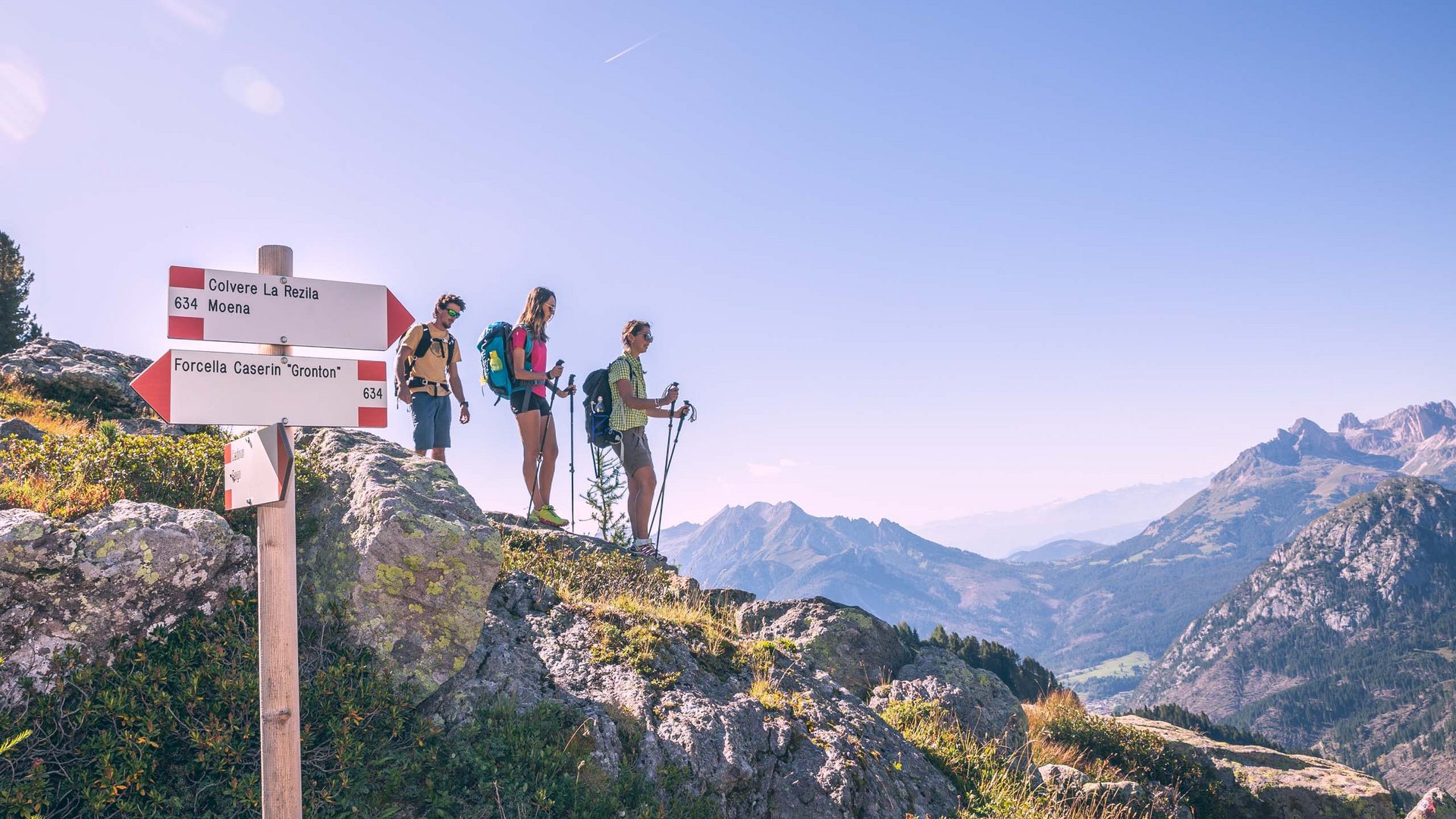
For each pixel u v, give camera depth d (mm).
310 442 9156
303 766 6223
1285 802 19219
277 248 5086
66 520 6723
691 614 10688
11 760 5422
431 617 7336
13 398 12961
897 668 13938
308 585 7590
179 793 5762
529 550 12180
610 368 13500
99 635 6215
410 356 12570
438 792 6383
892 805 8477
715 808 7273
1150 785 17141
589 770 7023
